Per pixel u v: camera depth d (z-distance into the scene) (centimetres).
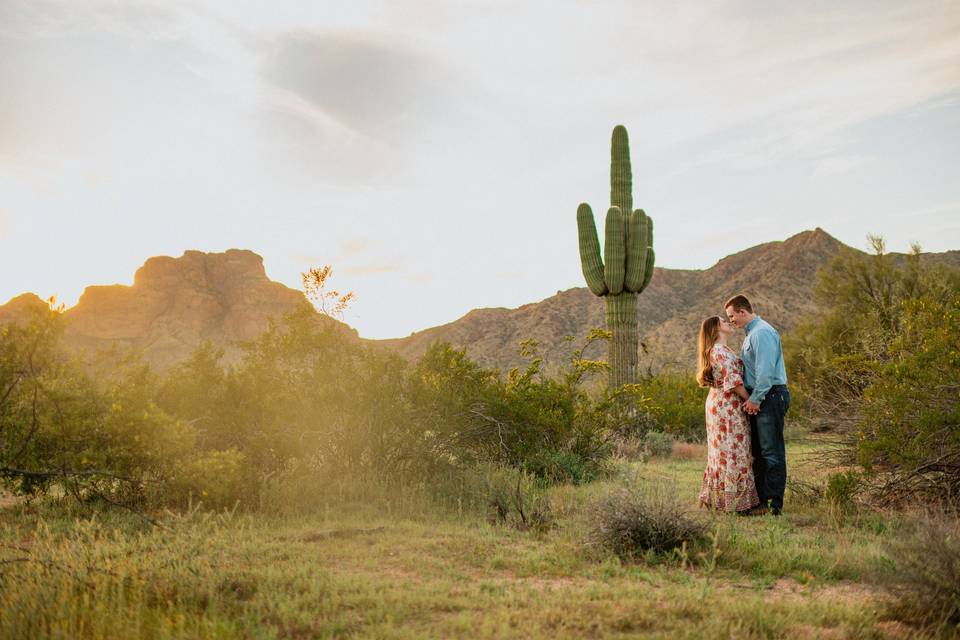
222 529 519
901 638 314
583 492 757
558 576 434
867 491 683
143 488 604
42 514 573
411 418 787
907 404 661
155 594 361
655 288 8075
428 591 378
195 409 669
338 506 636
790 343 1836
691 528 495
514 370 1020
